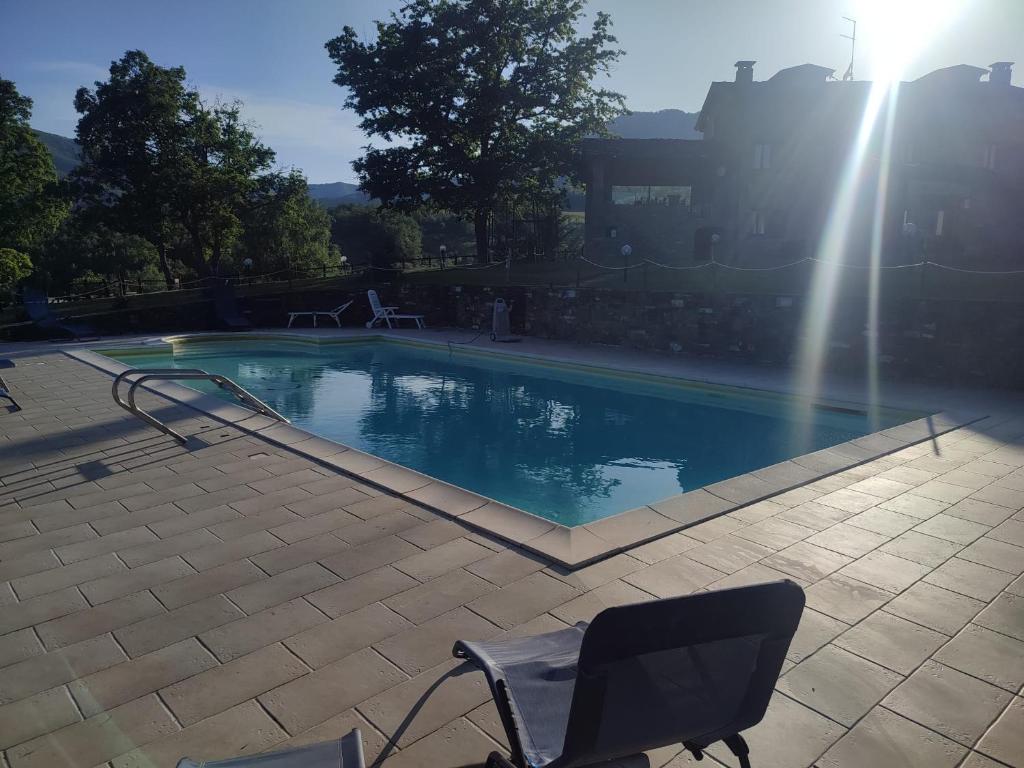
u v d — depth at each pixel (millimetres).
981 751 2697
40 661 3348
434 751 2676
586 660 1643
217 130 29641
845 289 14250
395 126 26656
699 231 24328
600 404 11867
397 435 10305
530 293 17766
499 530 4848
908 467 6531
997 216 21469
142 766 2611
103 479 6266
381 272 23906
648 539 4750
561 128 28000
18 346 16719
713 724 1938
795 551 4609
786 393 10711
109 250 50312
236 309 20891
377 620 3693
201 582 4176
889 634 3570
